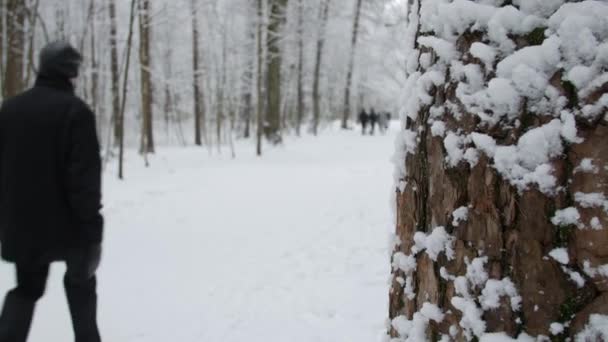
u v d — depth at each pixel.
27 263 2.24
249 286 4.09
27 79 12.30
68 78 2.36
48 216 2.21
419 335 1.39
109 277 4.38
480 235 1.20
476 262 1.20
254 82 21.86
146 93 14.34
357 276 4.25
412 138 1.45
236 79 21.59
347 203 7.77
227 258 4.95
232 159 15.83
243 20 19.95
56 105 2.24
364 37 25.91
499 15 1.15
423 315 1.37
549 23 1.09
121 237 5.88
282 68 24.30
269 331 3.23
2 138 2.27
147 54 15.12
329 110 36.44
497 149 1.13
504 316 1.14
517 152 1.10
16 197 2.21
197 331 3.26
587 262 1.03
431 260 1.35
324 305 3.62
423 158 1.41
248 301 3.76
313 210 7.29
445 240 1.30
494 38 1.16
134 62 18.28
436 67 1.35
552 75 1.07
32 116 2.23
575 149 1.04
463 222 1.24
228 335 3.19
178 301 3.79
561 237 1.06
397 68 19.97
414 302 1.46
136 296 3.90
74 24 15.41
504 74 1.13
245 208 7.55
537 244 1.09
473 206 1.21
